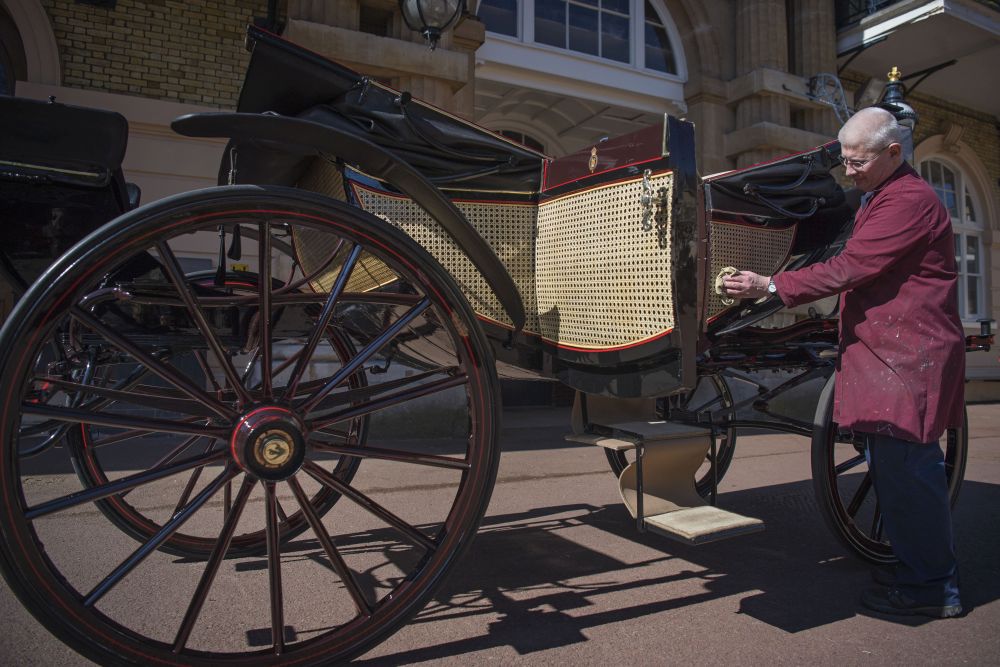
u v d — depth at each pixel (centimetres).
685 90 895
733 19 912
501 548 303
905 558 236
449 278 187
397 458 187
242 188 163
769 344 306
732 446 401
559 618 226
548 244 246
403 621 183
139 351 159
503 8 784
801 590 257
